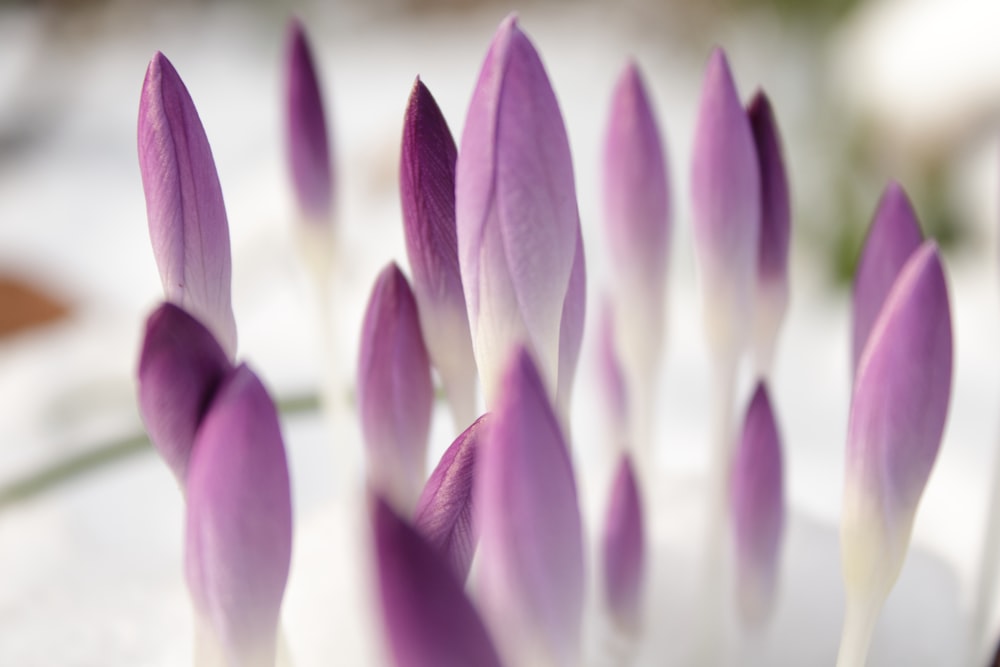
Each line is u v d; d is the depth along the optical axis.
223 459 0.28
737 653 0.34
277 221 0.87
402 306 0.31
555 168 0.29
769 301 0.34
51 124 1.48
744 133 0.33
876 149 1.02
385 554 0.26
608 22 1.68
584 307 0.31
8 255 1.03
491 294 0.29
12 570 0.39
